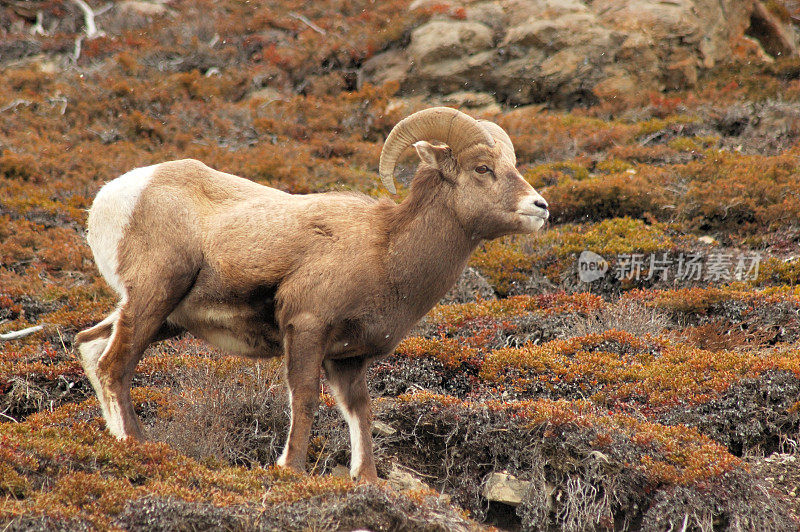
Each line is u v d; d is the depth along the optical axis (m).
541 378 26.98
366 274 19.25
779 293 35.16
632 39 77.69
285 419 22.72
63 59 75.31
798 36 92.88
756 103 69.50
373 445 21.89
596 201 49.03
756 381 24.67
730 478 19.86
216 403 22.33
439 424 23.23
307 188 52.84
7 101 61.22
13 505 15.19
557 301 35.62
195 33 81.38
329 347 19.62
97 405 23.33
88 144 57.12
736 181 49.12
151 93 65.62
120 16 83.75
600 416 23.44
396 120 68.81
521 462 21.88
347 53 80.56
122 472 17.70
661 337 30.41
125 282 20.03
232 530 15.97
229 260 19.80
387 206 20.28
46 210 44.44
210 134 61.97
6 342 29.98
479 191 19.88
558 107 76.94
